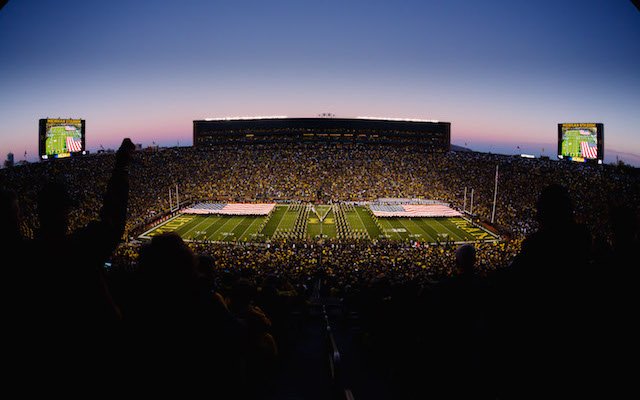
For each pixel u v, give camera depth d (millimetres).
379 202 85875
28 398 2436
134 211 69125
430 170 108062
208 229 63000
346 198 94938
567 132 92125
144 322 2494
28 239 2783
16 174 71125
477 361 3508
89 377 2541
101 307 2764
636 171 84688
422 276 23109
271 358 4918
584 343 2762
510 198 79062
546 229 2996
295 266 30094
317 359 7945
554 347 2789
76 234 2836
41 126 83875
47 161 83875
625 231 3066
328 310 14883
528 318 2891
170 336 2439
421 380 4703
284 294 9281
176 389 2439
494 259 33156
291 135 155375
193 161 112000
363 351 8633
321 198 94875
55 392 2471
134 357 2506
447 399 3701
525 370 2906
